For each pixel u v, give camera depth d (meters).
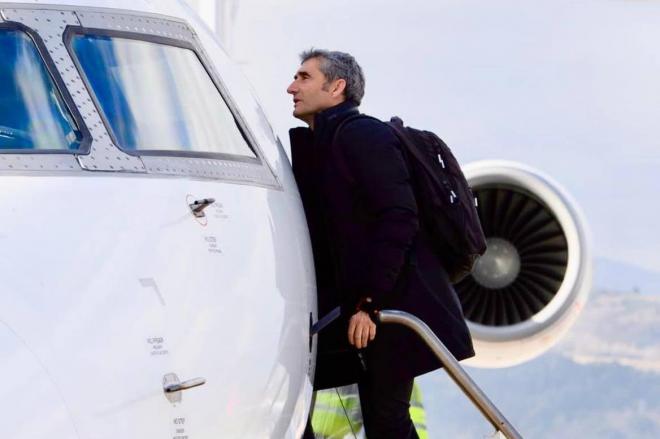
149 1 9.42
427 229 10.52
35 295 7.26
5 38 8.25
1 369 6.93
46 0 8.61
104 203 7.86
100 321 7.43
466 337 10.31
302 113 10.92
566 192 15.92
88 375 7.25
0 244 7.34
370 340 9.98
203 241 8.27
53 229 7.55
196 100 9.12
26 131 7.94
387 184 10.07
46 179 7.77
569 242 15.76
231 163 9.05
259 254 8.78
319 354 10.95
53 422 6.99
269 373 8.59
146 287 7.75
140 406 7.46
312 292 9.77
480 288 15.84
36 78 8.20
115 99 8.45
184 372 7.76
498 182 16.03
